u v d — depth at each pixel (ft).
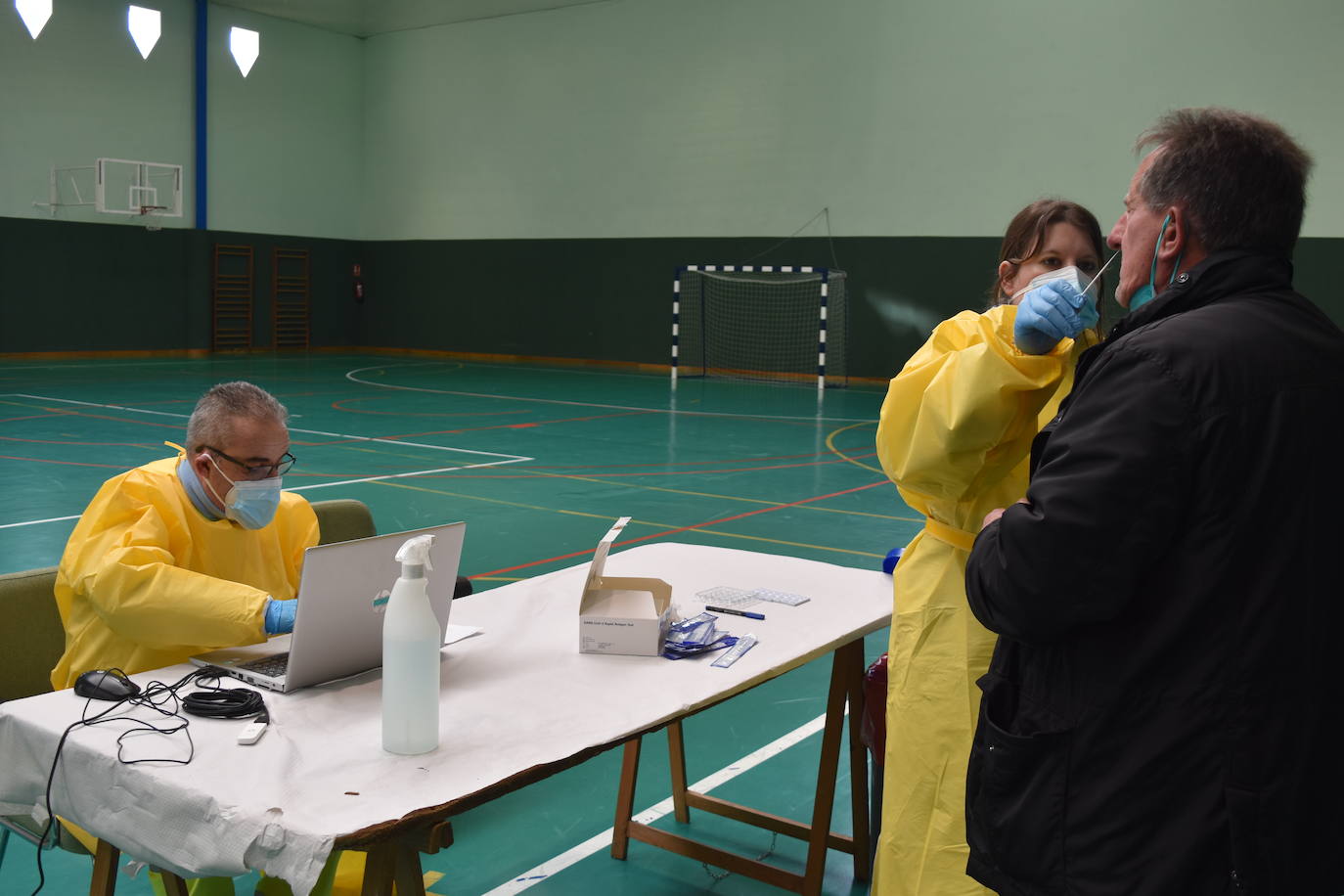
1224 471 4.03
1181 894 4.12
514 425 37.76
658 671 6.72
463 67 65.87
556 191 63.41
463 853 9.03
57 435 32.35
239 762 5.27
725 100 57.26
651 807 10.00
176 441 31.78
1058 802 4.37
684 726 11.87
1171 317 4.32
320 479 26.32
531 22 62.95
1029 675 4.59
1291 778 4.05
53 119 56.24
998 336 5.59
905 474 6.15
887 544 20.77
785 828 9.17
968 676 6.29
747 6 55.98
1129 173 47.21
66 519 21.36
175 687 6.23
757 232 57.00
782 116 55.62
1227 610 4.07
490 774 5.19
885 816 6.61
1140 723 4.20
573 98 62.13
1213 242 4.39
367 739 5.57
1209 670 4.08
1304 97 43.32
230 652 6.88
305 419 38.22
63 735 5.56
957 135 51.06
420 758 5.35
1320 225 43.47
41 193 56.24
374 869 5.13
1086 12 47.39
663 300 60.49
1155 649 4.15
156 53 59.72
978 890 6.09
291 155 66.69
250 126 64.44
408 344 70.33
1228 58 44.62
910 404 6.09
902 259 53.06
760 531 21.68
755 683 6.72
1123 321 4.58
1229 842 4.06
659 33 58.90
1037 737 4.42
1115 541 4.09
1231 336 4.13
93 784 5.37
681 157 58.95
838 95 53.93
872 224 53.72
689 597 8.39
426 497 24.45
